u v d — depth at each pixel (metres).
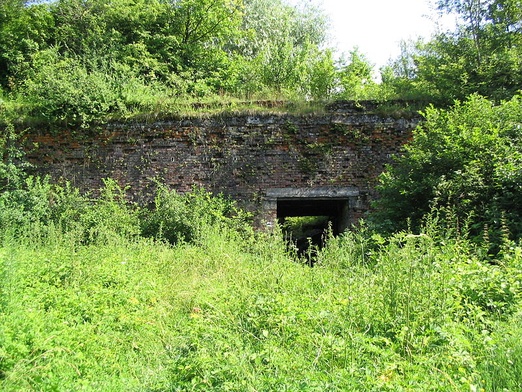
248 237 10.83
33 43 17.11
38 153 11.86
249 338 4.38
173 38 19.47
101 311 5.40
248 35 23.39
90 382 3.85
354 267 5.98
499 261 5.67
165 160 11.62
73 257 7.08
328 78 18.92
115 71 13.59
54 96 11.74
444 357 3.62
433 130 8.73
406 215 8.35
